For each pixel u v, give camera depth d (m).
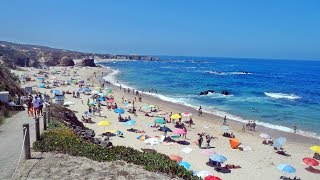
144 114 50.12
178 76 123.94
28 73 106.31
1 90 34.31
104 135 35.88
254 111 55.22
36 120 16.31
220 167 28.41
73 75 111.69
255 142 37.34
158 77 118.25
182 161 26.97
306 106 61.03
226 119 48.91
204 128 43.09
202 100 66.19
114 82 98.38
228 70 172.25
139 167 14.20
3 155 14.99
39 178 12.35
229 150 33.78
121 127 40.69
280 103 63.94
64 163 14.00
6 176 12.48
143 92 76.50
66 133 18.28
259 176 27.25
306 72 180.00
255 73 155.12
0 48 147.25
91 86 82.38
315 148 31.83
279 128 44.09
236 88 88.12
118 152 15.54
